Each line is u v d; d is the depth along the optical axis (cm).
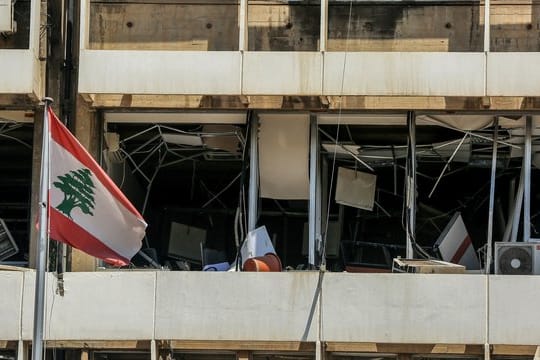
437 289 3691
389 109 3934
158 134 4162
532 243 3812
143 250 4241
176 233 4512
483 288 3684
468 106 3912
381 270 4191
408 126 3969
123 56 3812
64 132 3609
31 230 3941
